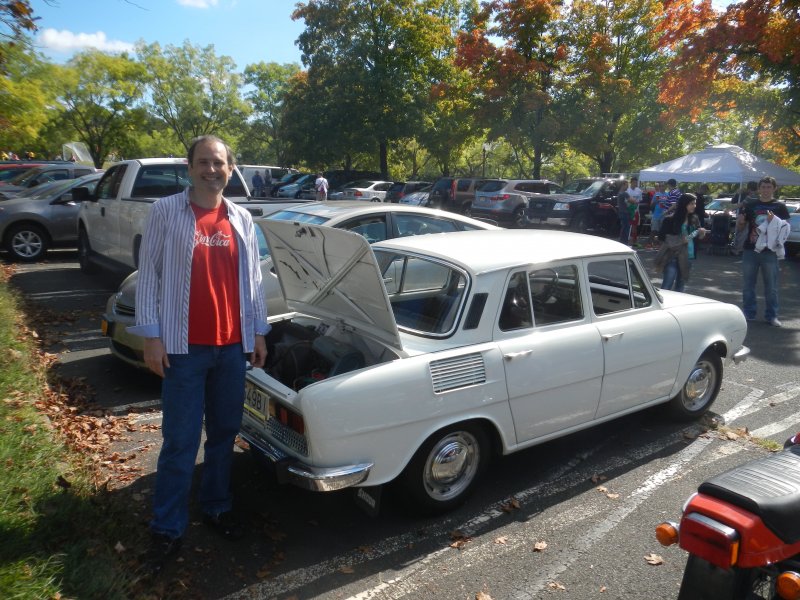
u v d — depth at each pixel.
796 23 15.70
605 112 29.14
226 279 3.30
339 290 4.10
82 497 3.58
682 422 5.43
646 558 3.56
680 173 18.09
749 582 2.31
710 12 18.25
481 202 22.28
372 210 6.96
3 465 3.69
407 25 32.00
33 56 10.00
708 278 12.81
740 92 21.23
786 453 2.64
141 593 2.96
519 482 4.42
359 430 3.39
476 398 3.79
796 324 9.18
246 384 4.02
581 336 4.30
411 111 32.38
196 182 3.22
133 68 40.19
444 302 4.00
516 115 29.11
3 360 5.55
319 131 33.03
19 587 2.63
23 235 13.02
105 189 10.32
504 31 28.02
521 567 3.46
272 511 3.98
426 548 3.62
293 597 3.17
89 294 10.08
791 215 16.80
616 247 4.76
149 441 4.89
